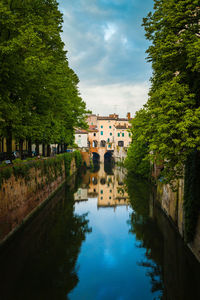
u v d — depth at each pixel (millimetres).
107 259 11977
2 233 11828
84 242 14008
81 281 9906
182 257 12523
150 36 11352
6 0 12023
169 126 9117
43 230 15875
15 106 12242
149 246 13617
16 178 14078
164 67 11273
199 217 10836
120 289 9469
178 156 10055
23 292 9086
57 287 9445
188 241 11961
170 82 9703
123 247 13484
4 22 10758
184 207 12562
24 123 15070
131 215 19781
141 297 9047
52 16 17109
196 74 9938
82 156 59156
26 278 10031
